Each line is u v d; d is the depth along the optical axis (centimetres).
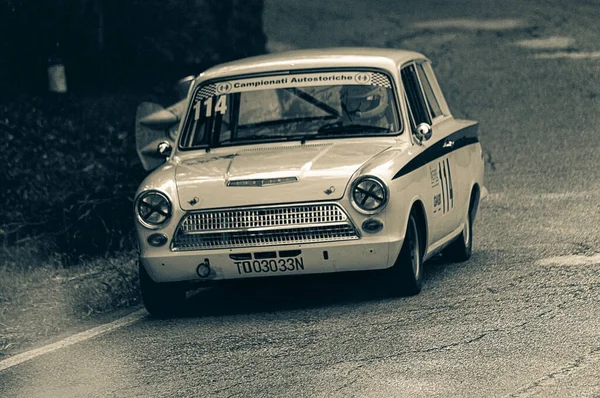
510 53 8688
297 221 2675
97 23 5297
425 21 10569
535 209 4084
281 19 10731
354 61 3095
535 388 1972
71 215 3825
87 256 3666
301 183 2689
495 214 4056
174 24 5634
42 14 4988
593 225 3697
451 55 8750
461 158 3319
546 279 2894
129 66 5472
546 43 9075
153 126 4075
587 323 2395
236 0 5847
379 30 10212
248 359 2333
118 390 2189
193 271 2725
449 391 1991
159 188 2755
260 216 2688
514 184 4669
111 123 4731
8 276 3400
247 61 3209
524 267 3092
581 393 1928
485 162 5262
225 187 2723
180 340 2567
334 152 2847
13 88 4847
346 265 2684
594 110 6475
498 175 4919
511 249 3419
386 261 2691
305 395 2033
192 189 2739
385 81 3044
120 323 2836
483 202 4322
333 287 3041
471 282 2942
